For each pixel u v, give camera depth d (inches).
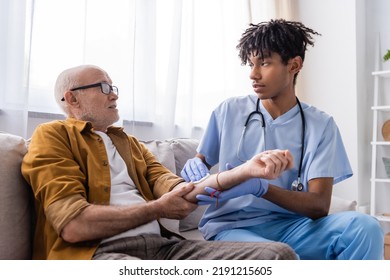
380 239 47.0
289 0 125.6
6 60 63.1
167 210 45.6
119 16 80.0
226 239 51.8
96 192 46.5
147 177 57.1
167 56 93.0
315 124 57.3
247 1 113.1
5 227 43.3
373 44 126.0
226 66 112.0
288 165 44.6
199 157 61.0
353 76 119.2
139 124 86.9
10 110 62.9
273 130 57.5
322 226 50.5
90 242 43.1
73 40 73.6
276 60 54.1
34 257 45.8
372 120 124.8
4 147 45.9
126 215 42.6
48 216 41.9
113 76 78.4
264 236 54.0
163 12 93.8
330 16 124.5
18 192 45.6
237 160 57.4
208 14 107.3
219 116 60.7
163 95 92.2
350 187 118.1
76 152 47.5
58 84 54.2
